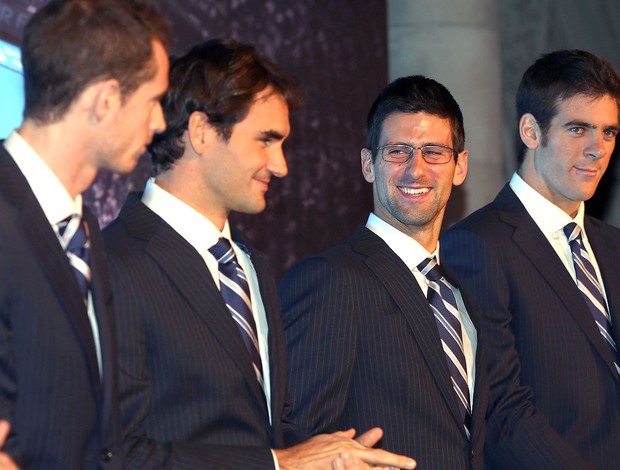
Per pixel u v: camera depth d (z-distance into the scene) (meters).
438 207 6.27
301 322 5.95
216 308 5.14
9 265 4.23
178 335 5.01
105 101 4.40
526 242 6.96
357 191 12.30
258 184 5.33
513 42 14.08
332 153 12.17
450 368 6.16
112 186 10.30
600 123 6.96
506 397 6.59
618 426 6.78
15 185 4.34
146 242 5.13
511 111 13.90
